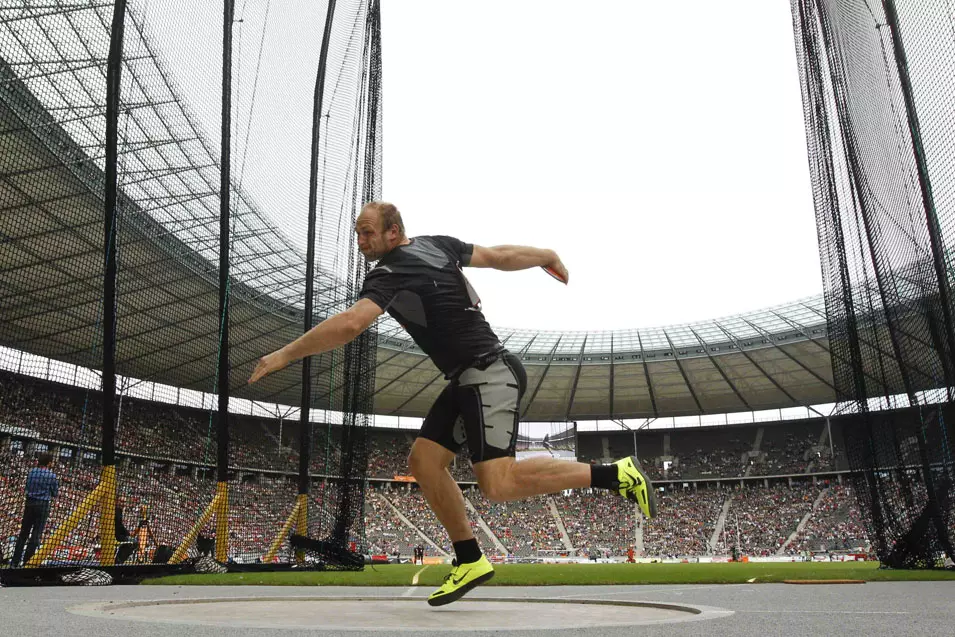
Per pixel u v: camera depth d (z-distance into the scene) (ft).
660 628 6.36
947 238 29.17
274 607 10.15
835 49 35.55
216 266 65.31
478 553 9.92
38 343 75.15
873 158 33.01
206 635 5.63
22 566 24.50
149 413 80.84
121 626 6.42
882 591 16.66
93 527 26.50
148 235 53.93
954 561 30.09
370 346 38.78
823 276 38.52
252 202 47.70
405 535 140.56
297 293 75.51
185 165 45.70
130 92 36.22
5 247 58.13
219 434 32.27
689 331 137.59
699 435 171.63
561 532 147.23
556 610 9.64
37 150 44.24
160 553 29.78
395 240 9.64
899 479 32.78
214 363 73.10
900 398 35.27
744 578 28.37
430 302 9.21
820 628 6.39
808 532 137.18
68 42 32.94
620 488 8.91
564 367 148.56
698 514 151.53
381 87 42.55
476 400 9.28
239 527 35.55
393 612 9.11
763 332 132.16
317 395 81.35
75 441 71.67
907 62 29.73
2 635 5.56
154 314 70.59
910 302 31.71
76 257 52.08
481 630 6.03
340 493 36.47
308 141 42.29
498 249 10.59
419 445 9.84
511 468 9.12
